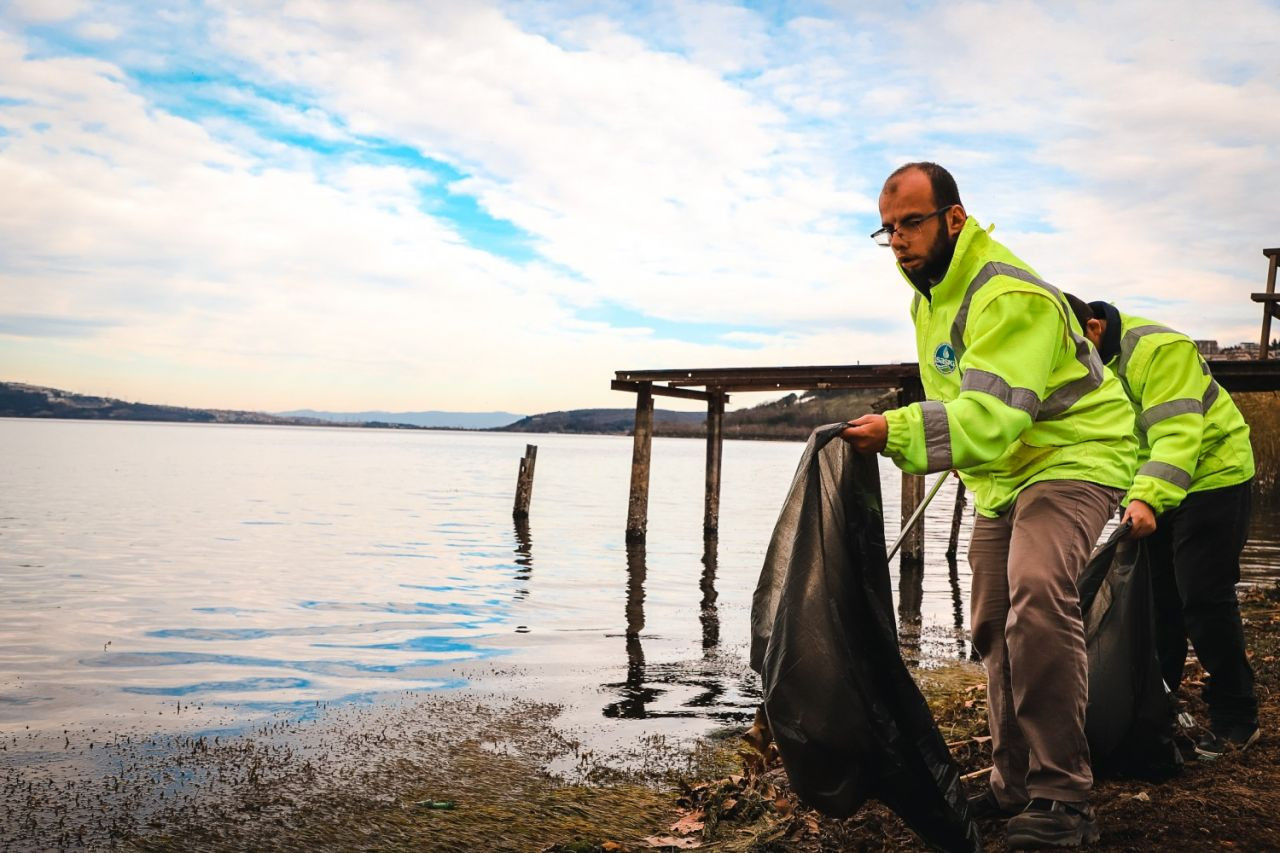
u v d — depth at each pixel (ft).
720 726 17.67
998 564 9.66
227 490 101.50
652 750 15.96
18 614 30.32
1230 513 11.54
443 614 31.89
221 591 36.22
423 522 71.26
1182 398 10.99
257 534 58.95
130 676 21.75
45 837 11.65
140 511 73.10
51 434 384.06
